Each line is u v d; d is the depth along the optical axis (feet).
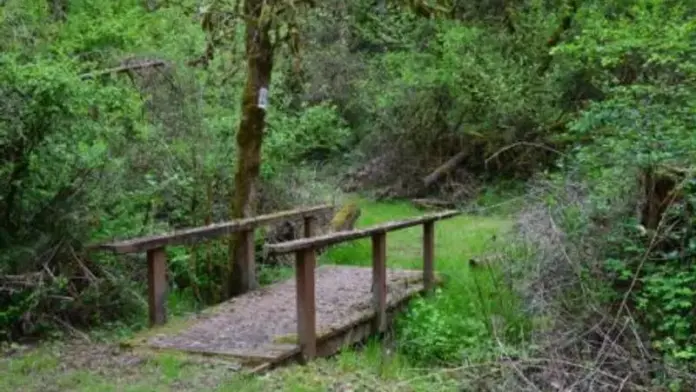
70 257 20.30
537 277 19.19
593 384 16.28
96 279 20.48
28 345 18.71
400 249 32.89
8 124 19.02
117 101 21.76
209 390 15.65
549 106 45.68
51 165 20.30
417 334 21.79
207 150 27.84
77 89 19.70
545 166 45.83
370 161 52.08
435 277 26.53
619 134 20.13
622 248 18.92
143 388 15.70
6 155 19.49
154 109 27.94
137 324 21.02
